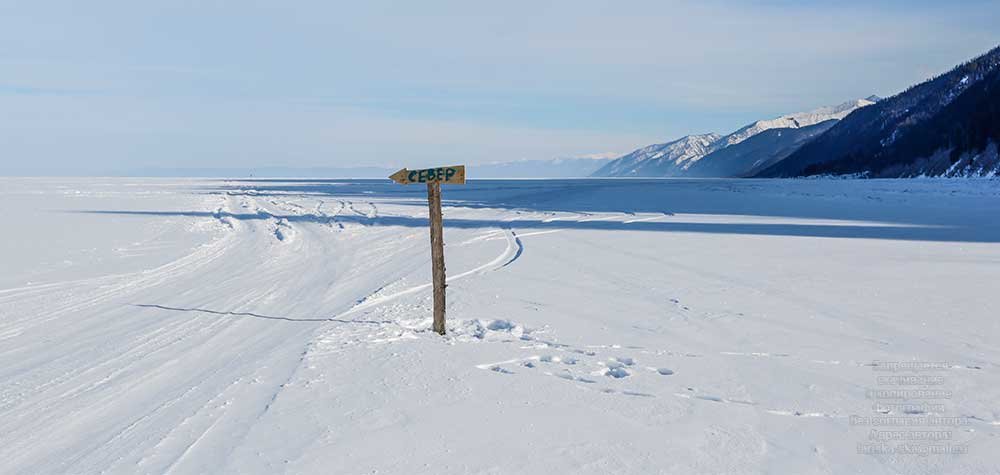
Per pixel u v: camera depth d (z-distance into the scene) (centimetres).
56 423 578
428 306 1043
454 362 727
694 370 712
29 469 487
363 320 946
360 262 1575
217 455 490
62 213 3209
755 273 1383
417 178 859
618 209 3428
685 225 2514
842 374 699
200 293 1217
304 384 650
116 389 668
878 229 2344
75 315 1037
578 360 754
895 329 901
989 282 1263
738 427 550
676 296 1134
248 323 960
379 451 492
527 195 5034
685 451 500
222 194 5412
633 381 672
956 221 2633
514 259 1609
